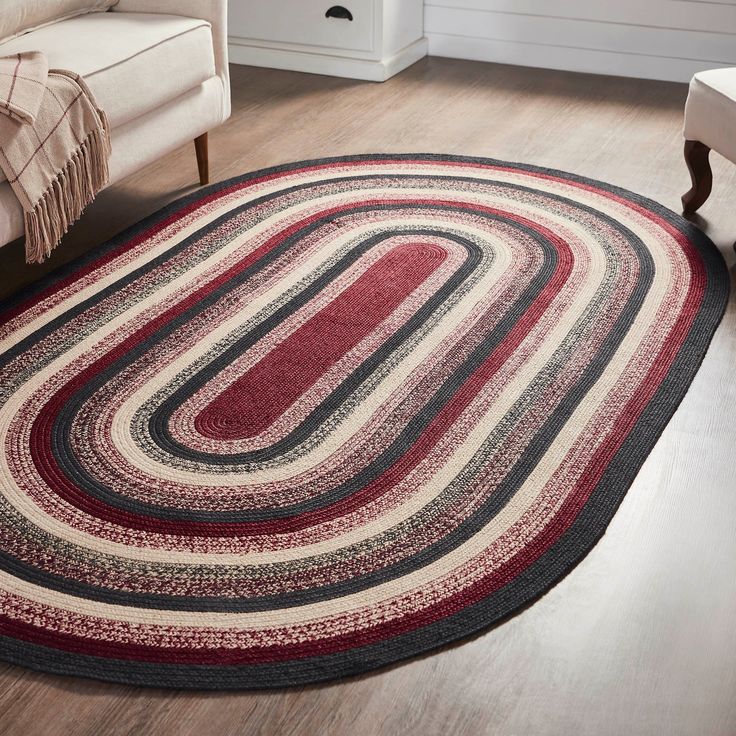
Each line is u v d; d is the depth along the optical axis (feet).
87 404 6.95
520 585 5.50
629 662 5.08
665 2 12.75
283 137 11.37
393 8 13.03
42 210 7.84
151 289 8.35
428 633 5.21
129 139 8.89
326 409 6.93
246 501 6.10
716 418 6.86
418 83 13.07
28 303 8.11
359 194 9.97
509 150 11.03
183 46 9.18
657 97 12.61
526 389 7.13
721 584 5.55
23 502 6.07
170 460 6.44
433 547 5.76
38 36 8.86
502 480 6.26
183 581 5.52
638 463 6.41
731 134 8.61
